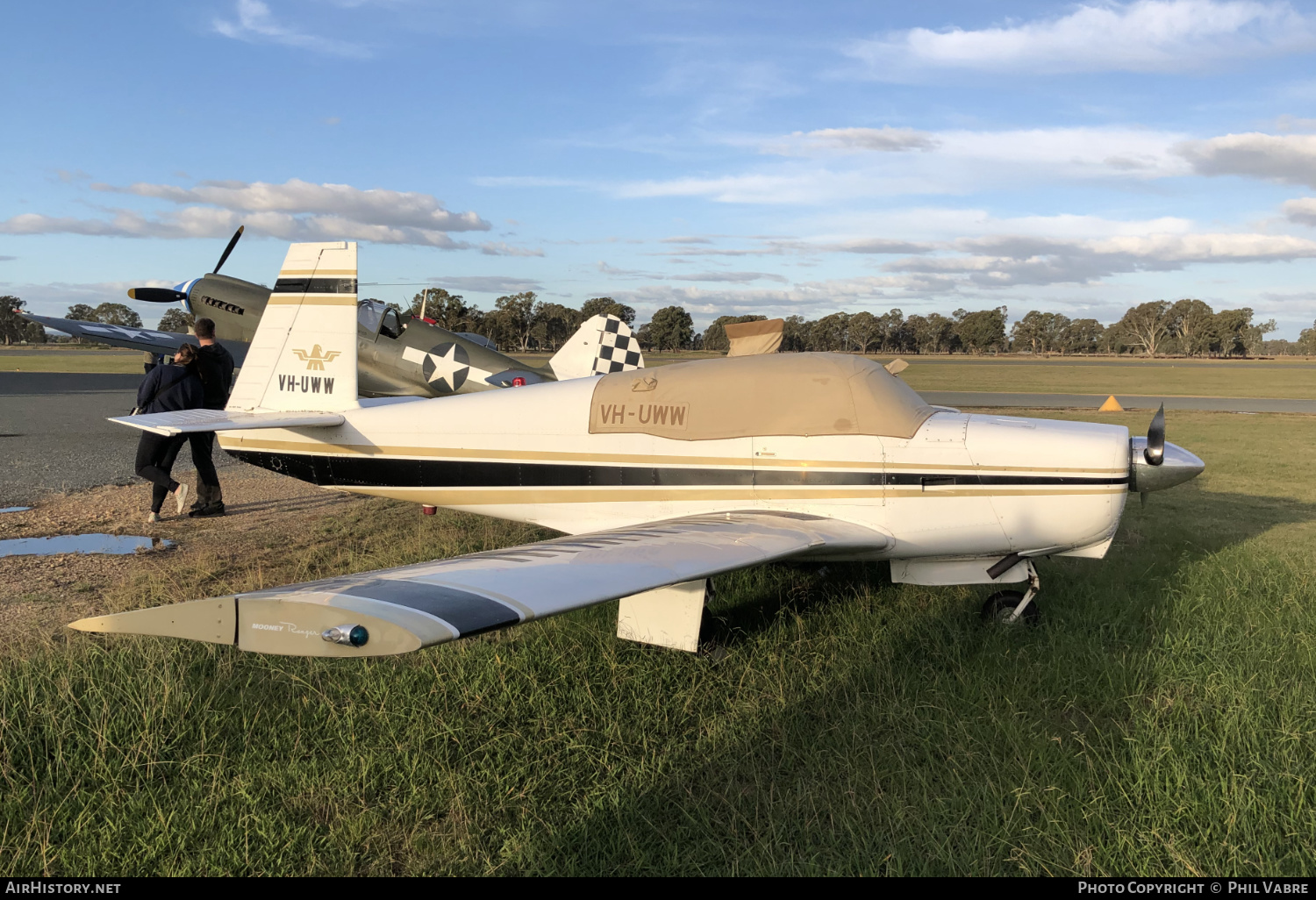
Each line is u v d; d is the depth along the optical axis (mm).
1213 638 3844
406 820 2492
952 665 3637
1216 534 6328
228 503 7648
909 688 3367
